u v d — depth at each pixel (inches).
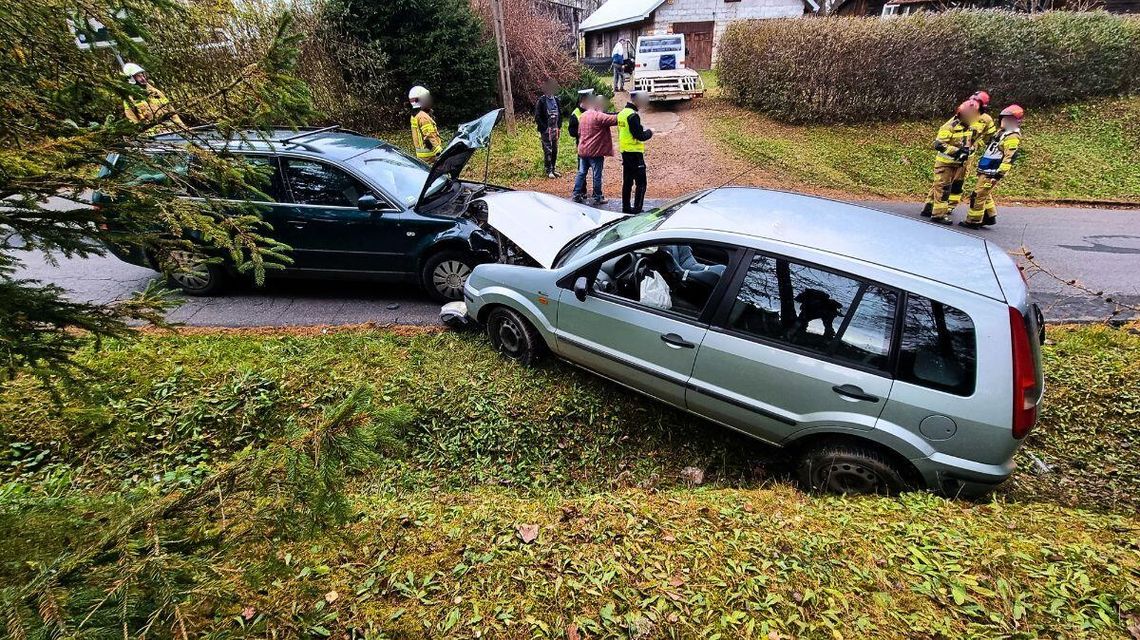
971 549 94.9
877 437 120.3
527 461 153.4
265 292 241.0
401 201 219.5
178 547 56.6
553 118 406.6
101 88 77.6
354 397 69.4
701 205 155.6
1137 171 421.1
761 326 131.8
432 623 84.2
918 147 459.2
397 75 497.7
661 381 149.3
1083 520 108.3
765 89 527.5
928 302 114.4
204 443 149.4
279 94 78.4
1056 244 295.1
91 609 47.4
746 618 82.0
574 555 98.0
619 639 80.1
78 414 71.0
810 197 156.8
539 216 204.2
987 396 109.7
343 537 70.4
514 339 185.3
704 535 102.5
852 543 98.3
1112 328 201.9
